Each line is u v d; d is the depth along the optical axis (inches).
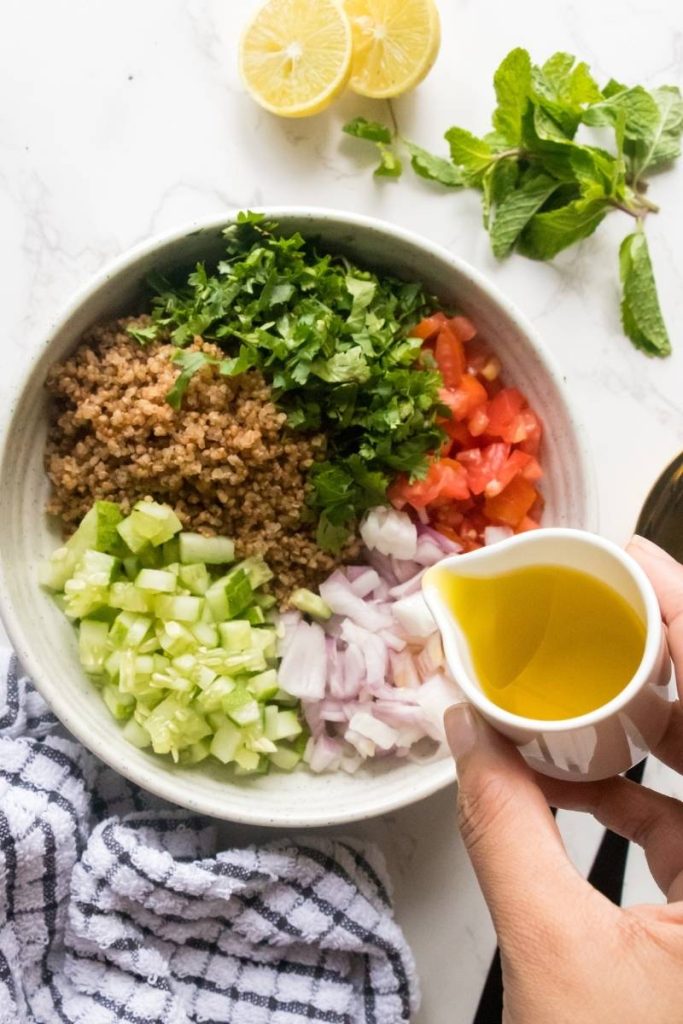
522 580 30.0
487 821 29.4
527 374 45.7
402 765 46.7
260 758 46.0
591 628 29.4
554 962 28.2
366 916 46.5
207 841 47.8
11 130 50.3
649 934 28.3
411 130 51.3
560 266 51.4
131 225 50.5
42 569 45.2
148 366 43.5
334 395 43.6
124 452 43.3
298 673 46.0
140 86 50.6
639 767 48.1
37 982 46.5
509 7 51.6
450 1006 49.3
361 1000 47.6
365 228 43.7
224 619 45.0
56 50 50.4
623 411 51.4
